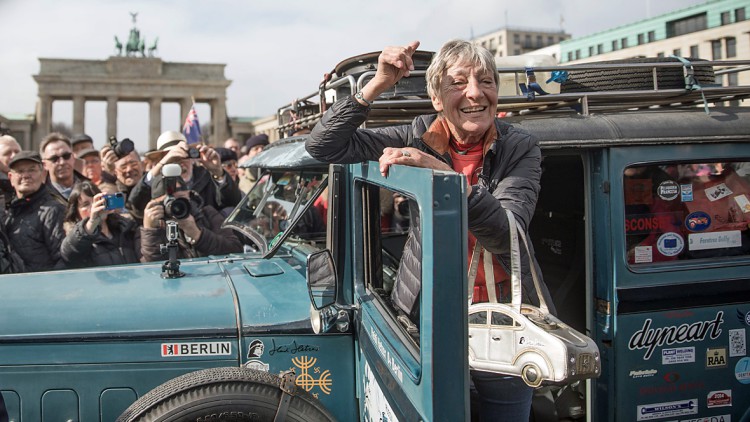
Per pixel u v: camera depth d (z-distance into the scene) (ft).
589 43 162.40
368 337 7.48
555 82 10.60
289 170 11.37
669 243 9.51
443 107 7.22
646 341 9.26
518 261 6.22
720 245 9.75
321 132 7.50
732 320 9.59
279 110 15.05
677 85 10.44
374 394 7.20
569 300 11.00
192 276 9.80
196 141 21.42
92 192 14.38
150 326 8.05
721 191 9.78
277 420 6.93
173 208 12.25
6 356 7.73
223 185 19.39
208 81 233.14
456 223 5.06
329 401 8.33
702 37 132.26
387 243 12.64
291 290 9.04
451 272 5.07
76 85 223.30
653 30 144.15
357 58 10.46
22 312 8.23
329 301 8.23
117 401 7.93
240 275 9.76
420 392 5.44
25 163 14.90
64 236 15.02
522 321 6.13
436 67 7.14
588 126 9.19
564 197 11.12
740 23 123.75
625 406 9.21
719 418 9.62
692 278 9.45
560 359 5.81
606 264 9.27
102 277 9.89
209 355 8.08
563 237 11.24
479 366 6.35
